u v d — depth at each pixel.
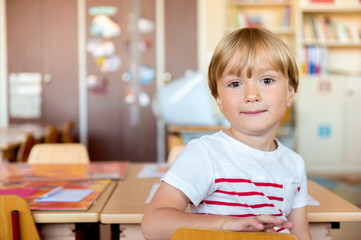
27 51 5.64
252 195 0.87
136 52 5.68
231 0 5.45
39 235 1.15
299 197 1.00
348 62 5.74
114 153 5.72
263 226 0.67
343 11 5.55
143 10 5.64
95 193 1.36
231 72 0.88
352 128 5.30
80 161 2.29
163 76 5.69
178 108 4.76
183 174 0.83
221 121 4.34
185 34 5.68
